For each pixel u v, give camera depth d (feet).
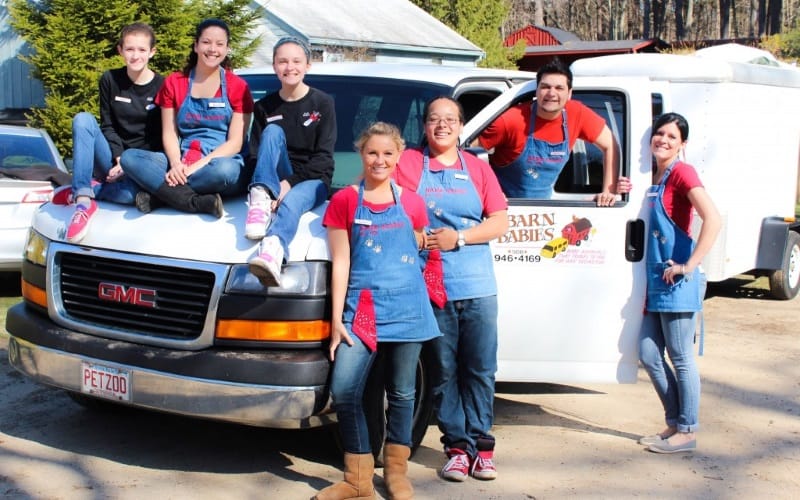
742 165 30.17
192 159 15.60
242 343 14.07
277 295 14.01
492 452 15.66
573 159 17.34
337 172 17.24
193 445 16.72
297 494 14.64
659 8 219.41
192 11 53.31
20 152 29.76
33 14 51.24
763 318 30.32
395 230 13.69
